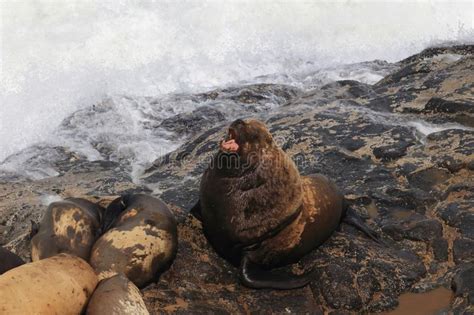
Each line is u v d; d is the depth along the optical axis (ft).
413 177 27.32
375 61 47.65
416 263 23.30
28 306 15.94
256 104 39.17
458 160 27.55
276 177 22.07
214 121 36.96
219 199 22.31
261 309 21.38
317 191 23.58
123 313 17.01
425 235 24.32
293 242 22.72
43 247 20.74
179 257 23.04
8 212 27.35
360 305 21.62
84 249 20.90
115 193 27.84
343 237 24.30
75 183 30.12
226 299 21.72
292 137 30.32
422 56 44.47
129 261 20.59
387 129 30.40
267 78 46.09
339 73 45.52
